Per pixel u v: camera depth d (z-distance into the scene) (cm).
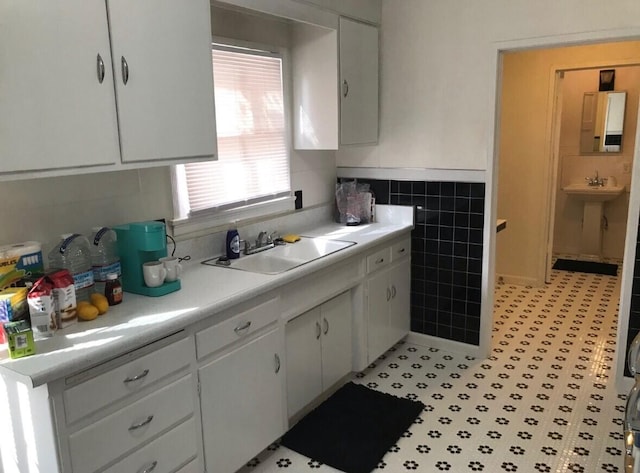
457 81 337
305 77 326
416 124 356
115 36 187
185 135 219
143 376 182
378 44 358
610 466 242
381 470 245
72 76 175
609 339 383
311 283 271
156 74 204
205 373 208
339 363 311
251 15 289
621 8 285
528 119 486
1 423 172
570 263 592
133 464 182
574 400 301
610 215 603
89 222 223
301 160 350
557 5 300
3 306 169
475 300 356
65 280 182
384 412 292
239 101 296
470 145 340
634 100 561
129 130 196
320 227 365
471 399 305
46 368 152
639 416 124
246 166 306
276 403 252
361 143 347
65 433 159
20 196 197
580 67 461
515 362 351
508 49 319
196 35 219
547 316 433
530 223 504
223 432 221
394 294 357
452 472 242
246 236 309
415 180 364
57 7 169
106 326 184
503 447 259
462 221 351
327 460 253
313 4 289
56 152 173
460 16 329
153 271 215
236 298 216
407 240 368
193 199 275
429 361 357
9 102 159
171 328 188
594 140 588
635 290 298
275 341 247
